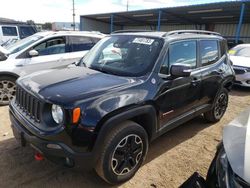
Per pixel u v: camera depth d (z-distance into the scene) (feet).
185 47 12.34
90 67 11.78
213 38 14.97
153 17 85.25
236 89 28.09
